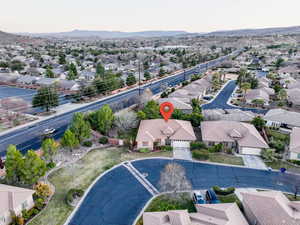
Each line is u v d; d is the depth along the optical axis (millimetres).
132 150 44531
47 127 56312
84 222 27109
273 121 55500
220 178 36188
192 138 45594
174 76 124500
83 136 45062
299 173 37656
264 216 24781
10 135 51625
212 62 181000
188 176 36625
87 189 32938
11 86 101562
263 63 157625
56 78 105500
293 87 87812
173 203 30438
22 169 31062
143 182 34906
